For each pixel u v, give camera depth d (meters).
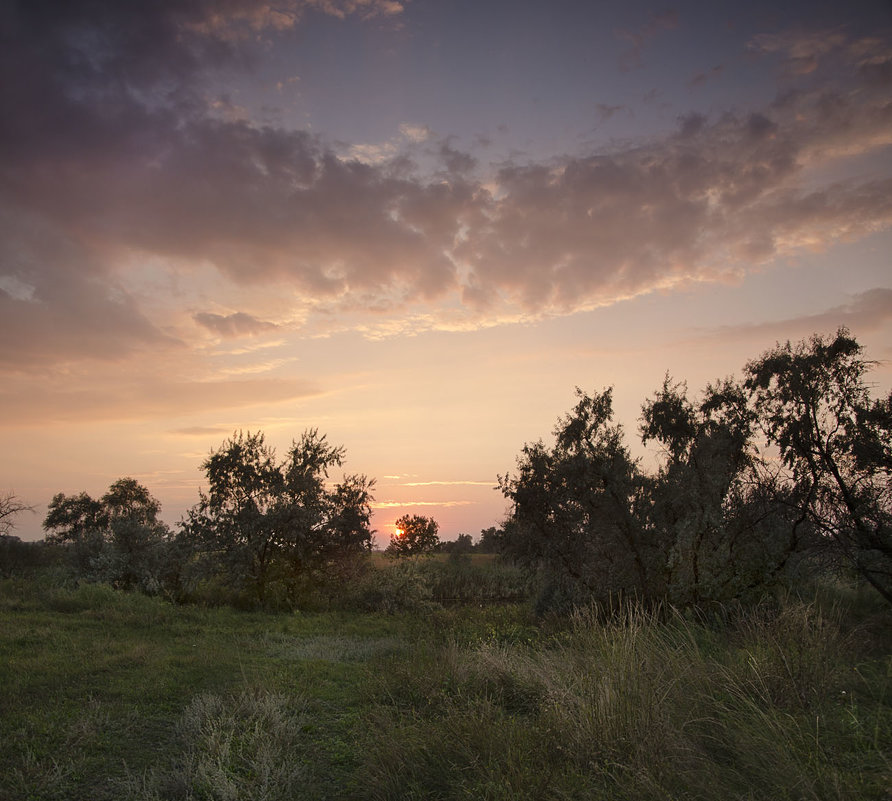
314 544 25.75
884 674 7.49
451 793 5.08
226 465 25.80
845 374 13.40
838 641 8.38
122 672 9.90
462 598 28.25
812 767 4.87
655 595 15.38
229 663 11.19
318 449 26.97
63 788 5.35
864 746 5.44
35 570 32.62
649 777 4.66
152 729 7.21
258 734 6.62
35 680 8.91
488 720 6.43
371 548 26.73
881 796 4.45
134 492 51.19
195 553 25.25
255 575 25.30
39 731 6.71
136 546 24.31
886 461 12.55
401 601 24.95
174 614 18.45
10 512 29.34
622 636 7.38
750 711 6.10
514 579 20.59
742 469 15.38
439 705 7.78
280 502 25.78
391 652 13.37
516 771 5.00
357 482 26.88
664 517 15.95
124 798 5.23
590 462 16.47
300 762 6.17
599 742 5.50
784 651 7.20
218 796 5.21
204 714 7.48
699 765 5.09
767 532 14.46
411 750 5.88
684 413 16.67
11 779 5.43
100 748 6.44
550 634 14.12
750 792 4.47
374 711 7.60
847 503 13.02
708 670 7.41
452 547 50.88
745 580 14.40
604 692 6.14
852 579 13.96
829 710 6.35
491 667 9.21
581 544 16.84
